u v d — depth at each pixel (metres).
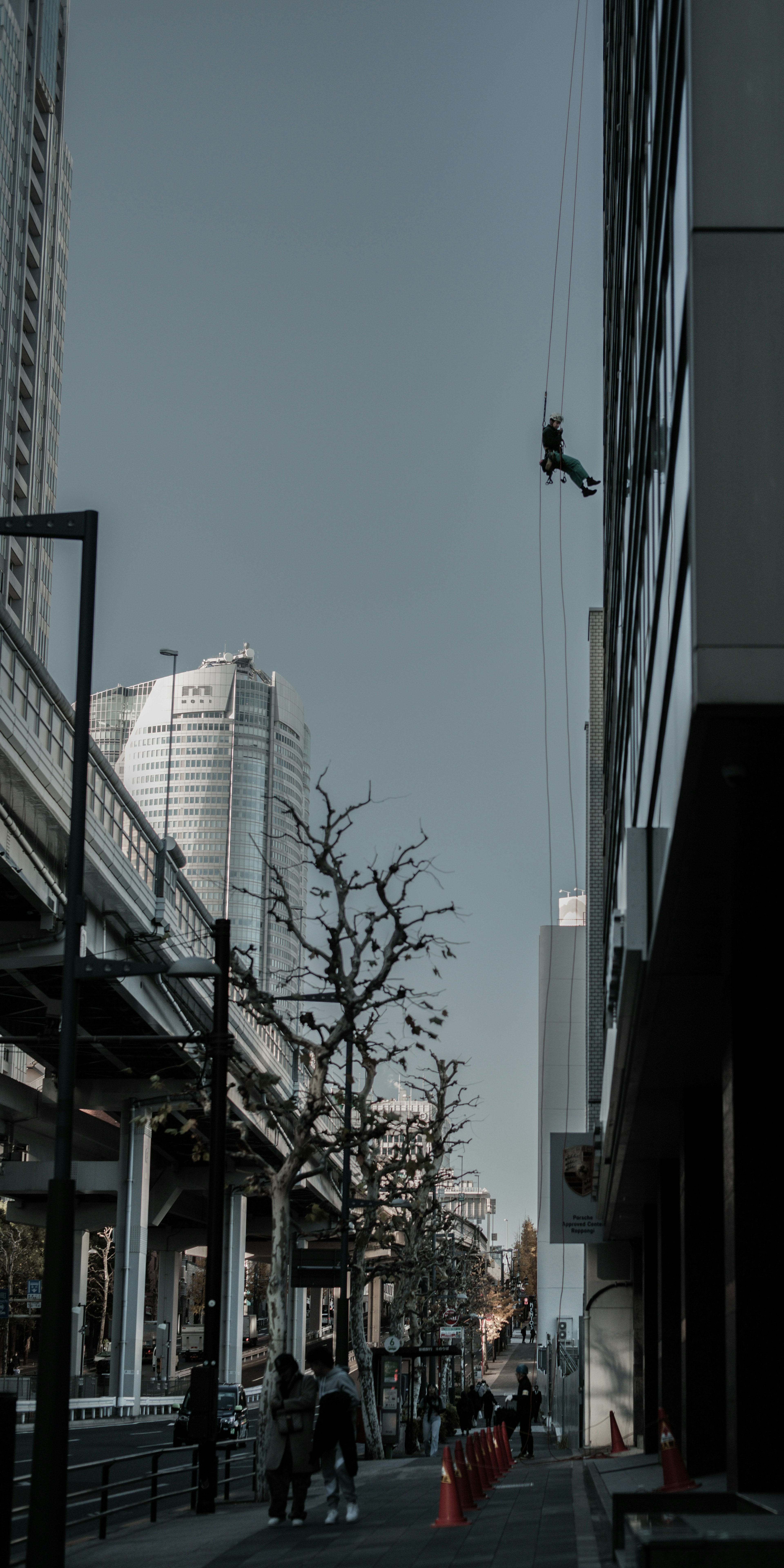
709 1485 17.78
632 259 19.88
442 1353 46.56
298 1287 43.91
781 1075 14.39
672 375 11.52
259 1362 131.62
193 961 16.14
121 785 48.00
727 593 9.55
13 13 125.75
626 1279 49.28
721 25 10.12
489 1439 26.77
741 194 9.94
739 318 9.81
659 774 13.21
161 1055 62.62
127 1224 66.88
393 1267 48.81
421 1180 47.78
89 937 47.53
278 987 40.12
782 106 10.02
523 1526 16.31
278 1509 16.83
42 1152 74.81
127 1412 62.31
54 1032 59.00
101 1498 17.06
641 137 16.77
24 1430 44.91
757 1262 13.92
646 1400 35.81
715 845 11.59
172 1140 79.19
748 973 14.68
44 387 130.50
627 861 15.05
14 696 36.66
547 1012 68.88
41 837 41.72
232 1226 88.12
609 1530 14.77
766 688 9.39
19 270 127.44
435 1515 18.27
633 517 19.09
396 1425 44.28
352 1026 26.48
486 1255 118.94
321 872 27.53
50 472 131.25
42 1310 11.70
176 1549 15.02
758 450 9.66
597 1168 38.06
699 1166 21.48
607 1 32.34
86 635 13.52
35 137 133.12
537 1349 93.38
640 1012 16.94
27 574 119.50
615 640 29.33
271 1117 28.59
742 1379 13.62
